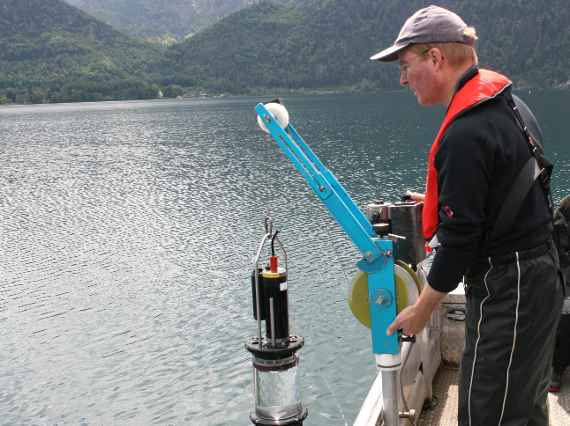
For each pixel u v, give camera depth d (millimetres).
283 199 36625
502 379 2227
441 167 2143
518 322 2189
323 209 32844
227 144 70438
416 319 2236
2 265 26406
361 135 71312
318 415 13078
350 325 17391
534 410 2359
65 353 17812
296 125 87875
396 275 2385
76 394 15539
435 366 3930
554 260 2242
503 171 2121
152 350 17531
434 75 2248
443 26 2205
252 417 2371
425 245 2564
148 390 15422
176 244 28219
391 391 2494
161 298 21453
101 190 43250
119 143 76625
